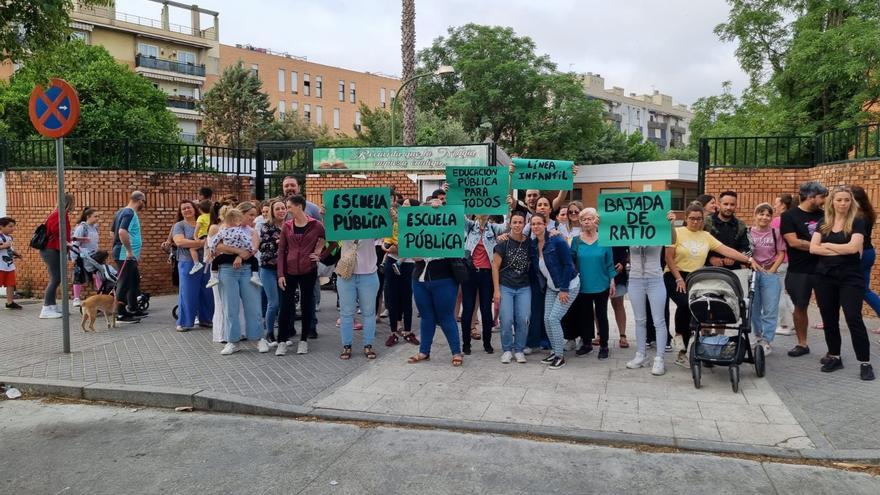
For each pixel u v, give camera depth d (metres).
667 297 7.48
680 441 4.91
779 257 7.33
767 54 19.70
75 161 13.41
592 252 7.27
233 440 5.21
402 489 4.25
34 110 7.55
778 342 8.17
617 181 37.91
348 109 75.44
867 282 7.28
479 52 35.19
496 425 5.32
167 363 7.31
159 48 52.47
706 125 22.50
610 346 8.15
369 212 7.33
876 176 9.91
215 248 7.66
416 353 7.79
